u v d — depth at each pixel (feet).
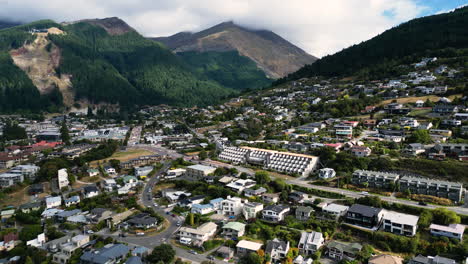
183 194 440.45
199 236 323.78
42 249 325.42
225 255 298.97
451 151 456.04
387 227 317.83
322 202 385.91
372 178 415.03
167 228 361.10
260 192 419.33
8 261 313.73
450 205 351.67
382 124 645.10
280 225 344.69
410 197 376.48
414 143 495.41
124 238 340.80
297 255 296.10
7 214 420.77
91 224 378.32
